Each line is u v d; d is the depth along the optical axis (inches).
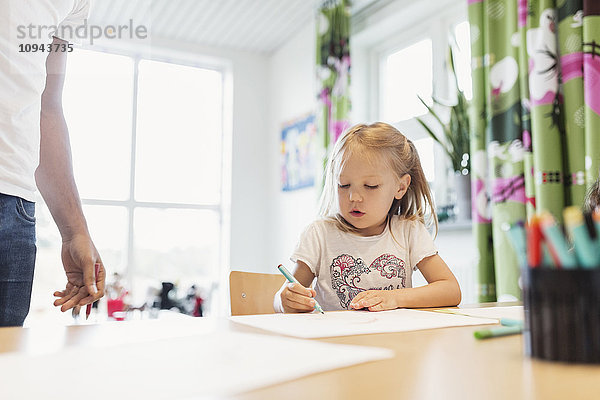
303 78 142.9
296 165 143.7
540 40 74.5
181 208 153.7
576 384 14.1
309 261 51.0
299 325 26.0
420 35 117.7
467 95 102.4
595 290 16.5
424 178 54.5
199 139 158.2
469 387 13.8
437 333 23.9
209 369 15.5
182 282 152.0
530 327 17.5
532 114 75.1
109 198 145.7
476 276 84.5
